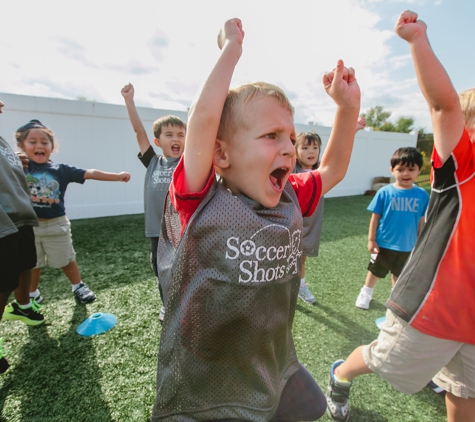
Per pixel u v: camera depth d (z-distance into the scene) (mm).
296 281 886
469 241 1071
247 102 721
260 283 740
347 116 1025
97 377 1672
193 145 698
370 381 1706
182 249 743
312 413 1082
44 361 1792
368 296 2512
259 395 840
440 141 1104
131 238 4234
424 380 1173
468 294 1067
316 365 1812
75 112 5047
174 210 904
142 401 1521
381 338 1284
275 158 722
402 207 2393
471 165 1080
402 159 2428
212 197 733
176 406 840
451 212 1110
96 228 4746
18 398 1529
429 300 1123
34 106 4730
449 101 1007
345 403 1429
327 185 1065
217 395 834
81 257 3492
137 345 1940
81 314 2299
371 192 9227
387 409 1520
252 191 750
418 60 982
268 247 734
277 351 914
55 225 2408
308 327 2209
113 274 3035
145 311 2346
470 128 1171
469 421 1135
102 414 1446
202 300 748
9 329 2100
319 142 2699
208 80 688
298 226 841
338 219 5828
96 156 5340
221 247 716
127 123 5527
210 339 778
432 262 1141
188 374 812
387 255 2432
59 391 1574
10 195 1717
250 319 756
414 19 984
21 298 2105
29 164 2441
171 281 782
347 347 1987
